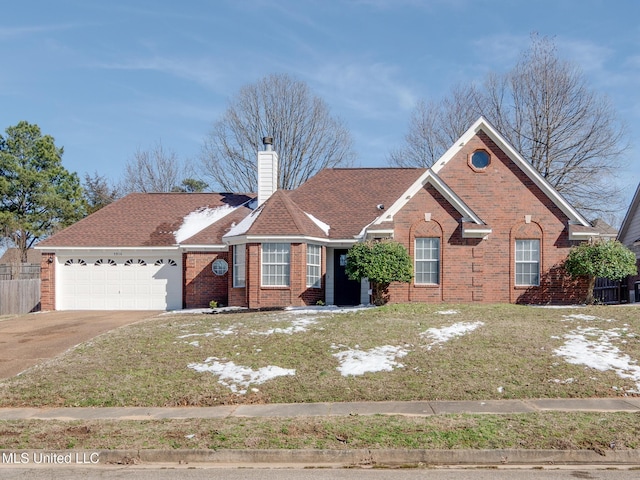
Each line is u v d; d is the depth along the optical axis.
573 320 16.97
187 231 27.39
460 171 23.00
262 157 27.70
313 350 14.42
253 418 10.36
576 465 8.34
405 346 14.53
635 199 29.50
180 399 11.89
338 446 8.73
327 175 29.17
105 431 9.71
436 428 9.38
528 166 22.55
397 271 20.73
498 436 8.97
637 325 16.17
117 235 27.28
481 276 22.27
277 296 23.09
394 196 27.14
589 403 11.16
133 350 15.10
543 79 40.19
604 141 39.44
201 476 7.95
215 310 23.05
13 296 28.08
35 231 48.06
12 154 48.12
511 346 14.38
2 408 11.67
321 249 24.23
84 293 26.92
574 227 22.19
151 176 53.84
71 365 14.13
